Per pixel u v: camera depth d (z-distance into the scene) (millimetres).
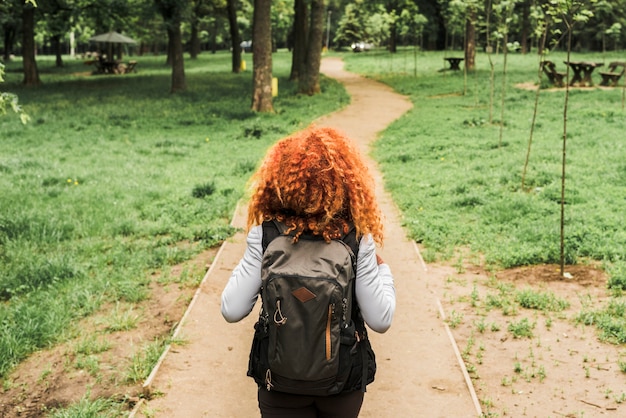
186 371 4926
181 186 12242
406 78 36781
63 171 13570
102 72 50156
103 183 12523
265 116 22750
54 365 5277
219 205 10445
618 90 25500
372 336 5570
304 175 2652
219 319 5930
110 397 4629
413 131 18422
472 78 33438
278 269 2553
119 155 15906
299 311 2512
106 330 5844
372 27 83875
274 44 89250
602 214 9117
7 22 35844
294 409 2717
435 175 12531
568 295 6656
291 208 2697
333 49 99438
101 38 50125
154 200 11227
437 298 6512
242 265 2740
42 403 4727
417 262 7766
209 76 44094
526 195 10484
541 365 5191
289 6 65125
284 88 33406
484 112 21938
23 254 8156
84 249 8422
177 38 32562
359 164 2791
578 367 5184
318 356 2521
